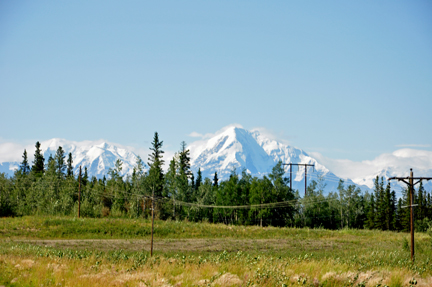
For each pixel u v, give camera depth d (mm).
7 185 108000
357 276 23312
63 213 85312
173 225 70062
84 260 29453
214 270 25062
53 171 106250
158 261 30016
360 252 44375
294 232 73500
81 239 57281
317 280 22672
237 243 57406
